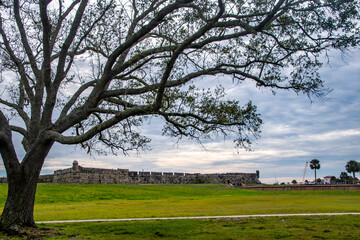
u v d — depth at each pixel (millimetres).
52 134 12570
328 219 15609
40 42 15773
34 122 13500
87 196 35406
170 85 13133
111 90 13617
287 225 14078
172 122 13281
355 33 12234
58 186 40938
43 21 12070
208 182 68000
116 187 45469
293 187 46844
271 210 20016
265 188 50594
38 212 20875
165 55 14047
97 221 16547
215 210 20797
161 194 41594
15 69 15453
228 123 12938
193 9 13227
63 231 12922
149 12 15117
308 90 13086
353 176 94062
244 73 13617
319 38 12695
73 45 15656
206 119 13227
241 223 14969
